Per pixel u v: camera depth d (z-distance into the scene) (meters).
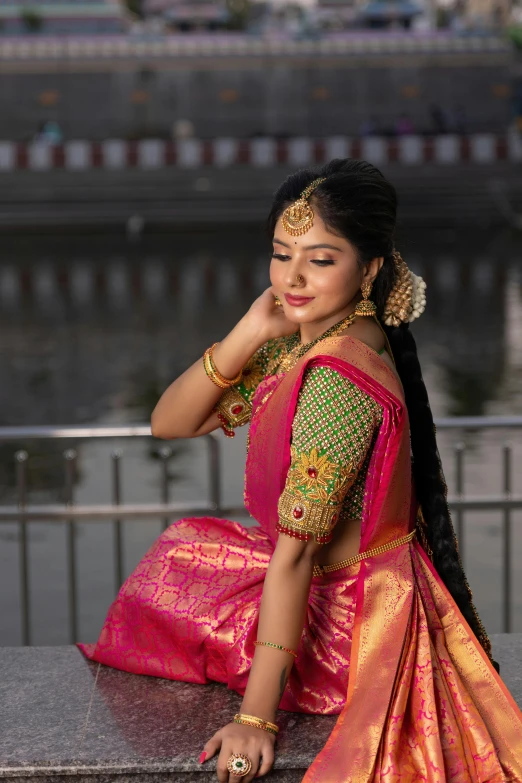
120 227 21.48
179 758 1.81
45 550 5.07
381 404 1.74
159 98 29.22
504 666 2.25
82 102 29.05
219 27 34.84
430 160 22.14
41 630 4.25
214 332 11.48
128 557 4.96
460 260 17.31
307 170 1.86
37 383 9.25
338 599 1.90
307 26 34.59
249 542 2.07
